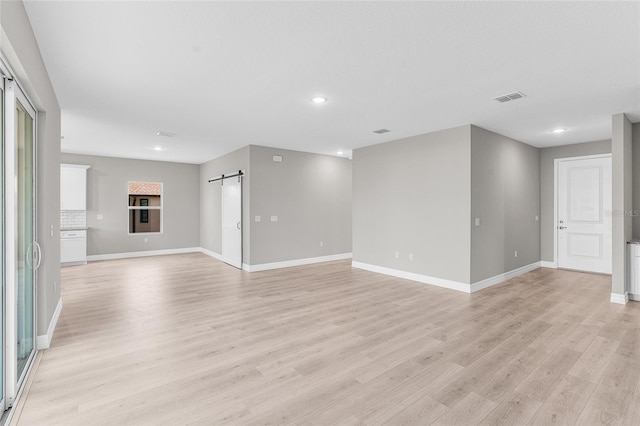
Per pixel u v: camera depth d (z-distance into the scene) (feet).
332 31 7.61
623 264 13.64
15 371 6.78
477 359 8.76
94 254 25.22
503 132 17.25
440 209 16.76
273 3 6.56
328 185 24.85
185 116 14.48
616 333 10.46
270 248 21.67
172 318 12.04
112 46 8.31
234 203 22.54
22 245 8.61
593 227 19.63
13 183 6.99
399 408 6.66
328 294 15.31
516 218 19.10
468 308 13.12
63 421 6.25
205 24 7.32
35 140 9.37
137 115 14.32
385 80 10.44
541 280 17.92
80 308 13.23
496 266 17.34
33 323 9.20
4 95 6.86
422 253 17.63
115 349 9.42
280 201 22.16
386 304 13.71
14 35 5.99
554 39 7.90
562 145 20.65
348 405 6.77
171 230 28.78
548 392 7.21
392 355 9.02
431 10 6.77
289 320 11.83
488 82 10.57
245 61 9.16
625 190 13.88
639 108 13.14
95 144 20.84
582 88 11.04
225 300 14.38
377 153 20.30
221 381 7.70
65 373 8.05
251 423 6.21
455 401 6.89
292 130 17.01
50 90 10.37
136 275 19.69
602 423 6.18
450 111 13.64
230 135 18.22
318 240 24.30
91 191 25.03
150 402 6.87
